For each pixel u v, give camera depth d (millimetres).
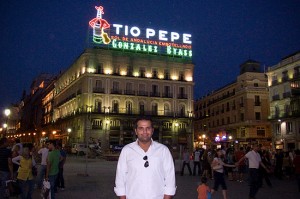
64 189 13203
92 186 14211
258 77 57781
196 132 79625
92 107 54219
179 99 59156
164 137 57062
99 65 56188
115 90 56000
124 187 4074
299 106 43719
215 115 69000
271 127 50125
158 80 58250
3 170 9492
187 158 20344
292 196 12031
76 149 46375
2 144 9594
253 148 11375
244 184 15836
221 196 11883
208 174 17938
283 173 21312
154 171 4004
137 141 4219
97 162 33656
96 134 53531
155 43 60281
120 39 58219
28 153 8961
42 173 12312
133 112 56312
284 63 47594
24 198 8797
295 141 44281
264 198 11516
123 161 4125
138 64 58250
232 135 59875
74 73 63250
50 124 78375
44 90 95688
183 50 61906
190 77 60938
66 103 66812
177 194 12273
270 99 50594
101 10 57938
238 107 58469
